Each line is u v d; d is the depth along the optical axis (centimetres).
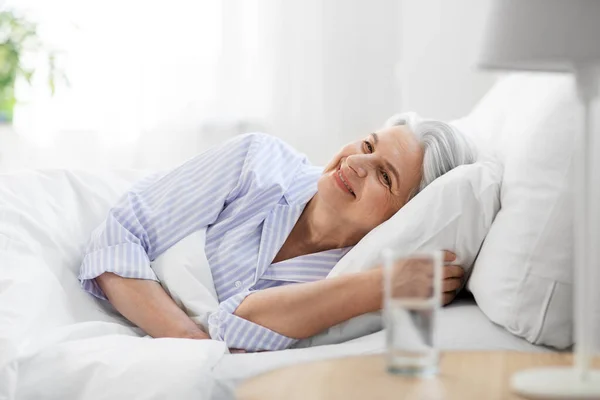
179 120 264
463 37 248
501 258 127
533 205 125
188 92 264
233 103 264
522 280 124
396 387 84
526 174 128
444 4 249
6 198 158
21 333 132
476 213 137
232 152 164
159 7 262
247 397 83
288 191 162
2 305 135
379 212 152
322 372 91
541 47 85
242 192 162
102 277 153
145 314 147
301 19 259
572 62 85
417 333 88
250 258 157
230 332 139
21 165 263
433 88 252
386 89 255
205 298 150
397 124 160
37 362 129
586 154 89
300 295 138
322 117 259
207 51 263
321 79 258
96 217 170
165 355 127
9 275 141
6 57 245
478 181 138
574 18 84
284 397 82
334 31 256
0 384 125
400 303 88
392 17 253
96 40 263
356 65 256
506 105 162
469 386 84
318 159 261
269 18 261
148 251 156
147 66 263
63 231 162
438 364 92
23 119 263
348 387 85
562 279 121
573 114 125
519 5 87
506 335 126
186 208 158
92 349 130
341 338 140
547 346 125
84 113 264
